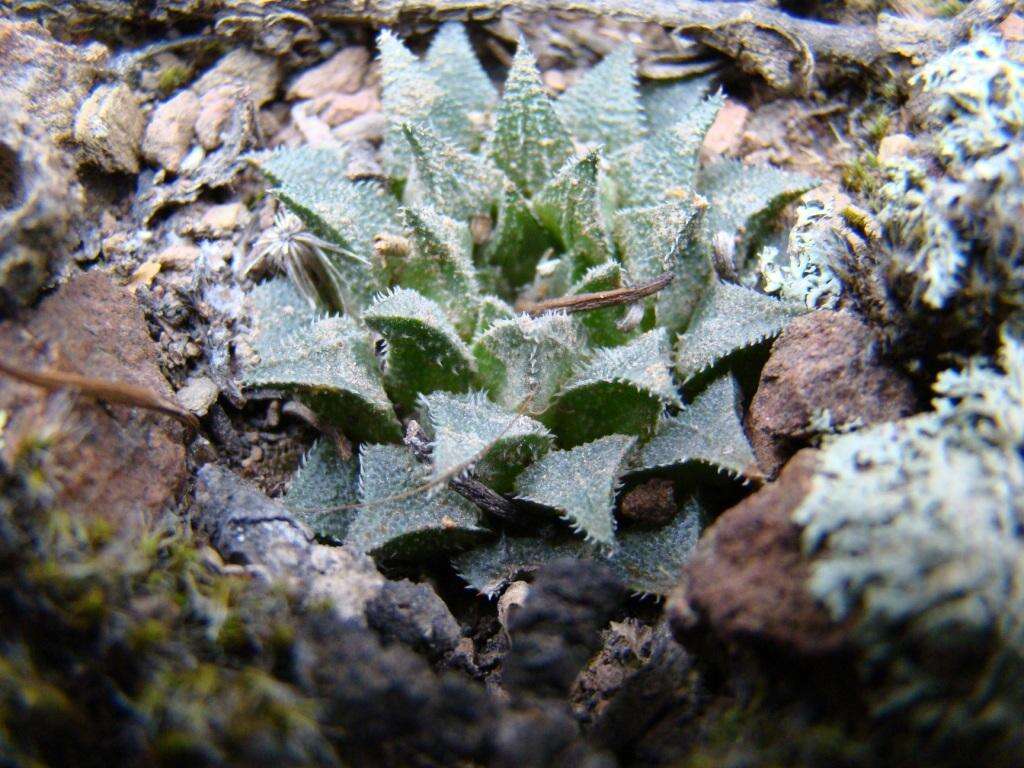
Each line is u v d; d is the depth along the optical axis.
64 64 0.09
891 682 0.05
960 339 0.06
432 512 0.07
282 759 0.05
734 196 0.09
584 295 0.08
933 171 0.07
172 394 0.07
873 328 0.07
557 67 0.10
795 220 0.09
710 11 0.10
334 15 0.10
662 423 0.07
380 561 0.07
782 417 0.07
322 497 0.08
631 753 0.06
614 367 0.07
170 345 0.08
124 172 0.09
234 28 0.10
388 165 0.09
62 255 0.07
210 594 0.06
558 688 0.06
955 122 0.07
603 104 0.09
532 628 0.06
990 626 0.05
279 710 0.05
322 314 0.08
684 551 0.07
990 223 0.06
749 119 0.10
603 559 0.07
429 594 0.07
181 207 0.09
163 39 0.10
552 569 0.06
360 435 0.08
